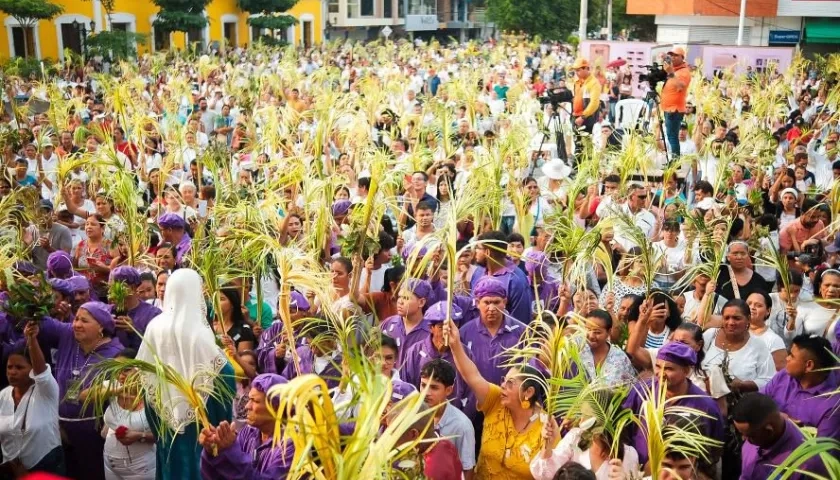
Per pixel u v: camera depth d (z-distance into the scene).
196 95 23.08
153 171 12.52
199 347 5.72
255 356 6.93
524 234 10.23
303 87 23.64
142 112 16.48
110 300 7.63
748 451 5.39
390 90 21.81
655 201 12.26
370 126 16.81
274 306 8.50
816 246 9.72
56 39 37.97
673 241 9.31
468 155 13.23
